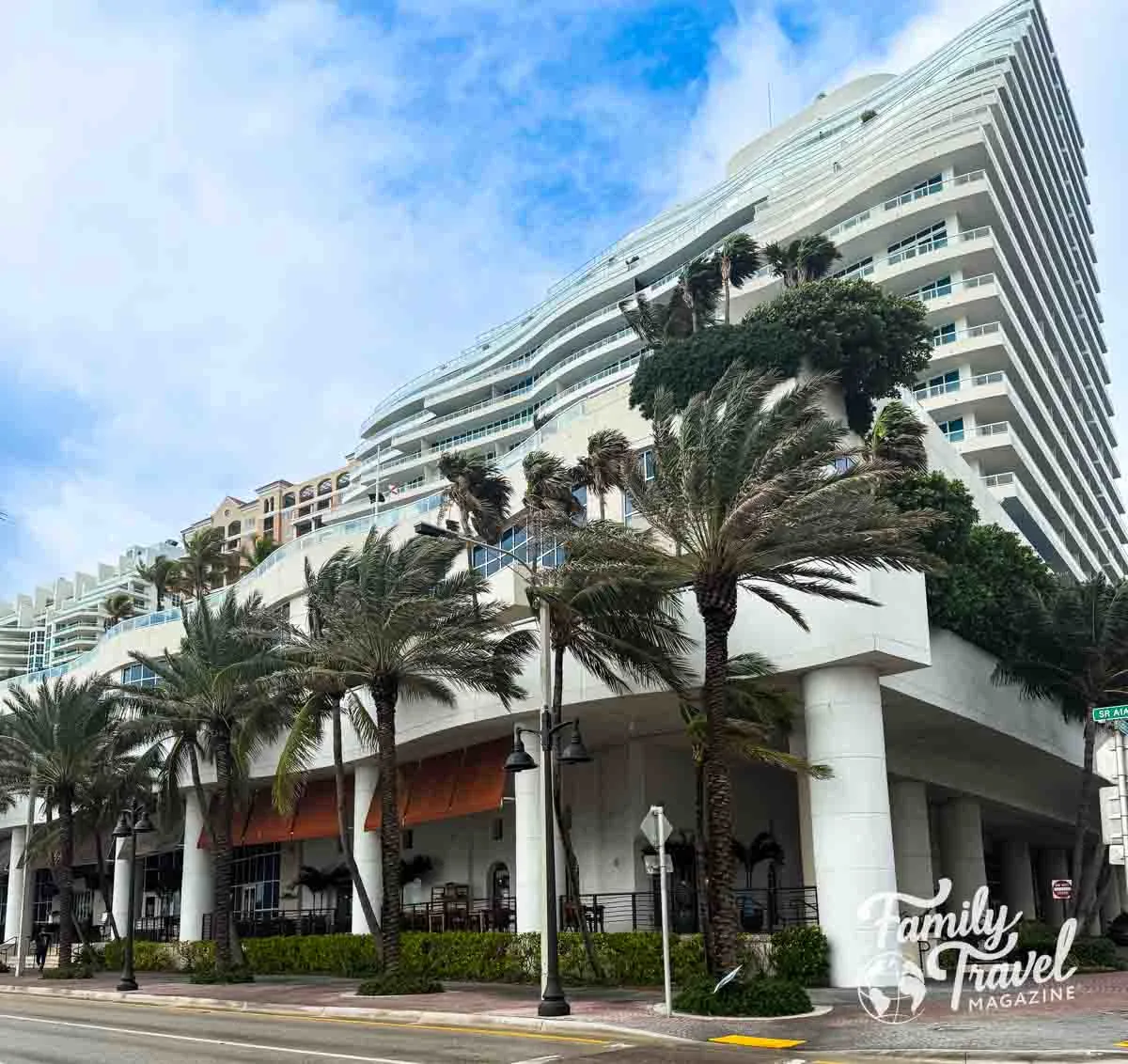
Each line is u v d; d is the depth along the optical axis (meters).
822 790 24.84
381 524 49.06
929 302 73.31
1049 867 66.00
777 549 21.03
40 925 58.88
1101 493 113.69
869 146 84.38
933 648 31.30
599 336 102.94
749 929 35.34
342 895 46.03
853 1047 15.09
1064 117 112.00
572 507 35.50
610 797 36.12
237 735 35.94
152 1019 23.27
